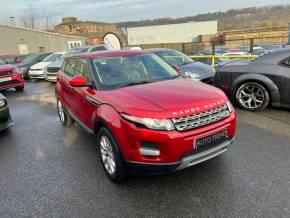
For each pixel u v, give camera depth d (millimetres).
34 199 3205
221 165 3660
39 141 5078
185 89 3410
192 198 3023
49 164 4078
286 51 5477
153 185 3320
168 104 2936
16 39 29828
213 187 3189
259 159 3760
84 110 4145
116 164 3205
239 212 2746
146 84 3746
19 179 3693
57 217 2867
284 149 4023
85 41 47219
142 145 2893
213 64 11211
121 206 2971
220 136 3076
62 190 3352
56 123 6199
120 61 4316
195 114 2906
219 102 3137
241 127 5023
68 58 5539
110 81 3881
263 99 5715
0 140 5270
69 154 4395
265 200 2891
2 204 3148
